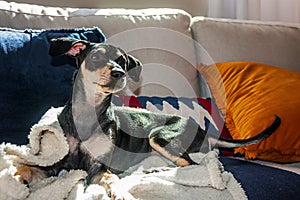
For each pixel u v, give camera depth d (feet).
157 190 3.66
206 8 7.93
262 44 6.64
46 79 4.75
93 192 3.53
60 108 4.42
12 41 4.76
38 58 4.78
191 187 3.76
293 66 6.72
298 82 5.33
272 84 5.28
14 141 4.48
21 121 4.55
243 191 3.72
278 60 6.64
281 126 4.68
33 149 3.82
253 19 7.83
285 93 5.08
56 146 3.88
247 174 4.05
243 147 4.70
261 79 5.43
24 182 3.64
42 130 3.84
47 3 6.93
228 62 6.12
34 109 4.63
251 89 5.28
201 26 6.54
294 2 8.06
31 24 5.55
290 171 4.28
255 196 3.69
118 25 5.96
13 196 3.37
